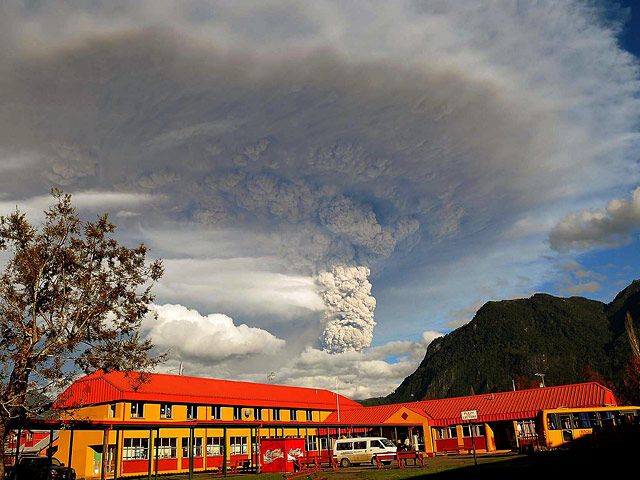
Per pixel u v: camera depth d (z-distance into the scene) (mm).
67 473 33594
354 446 47656
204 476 40281
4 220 30016
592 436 40406
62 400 30484
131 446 46969
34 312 29453
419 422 58750
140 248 32969
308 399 70875
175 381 56906
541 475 24547
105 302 31156
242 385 66188
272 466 42000
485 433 55594
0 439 27391
